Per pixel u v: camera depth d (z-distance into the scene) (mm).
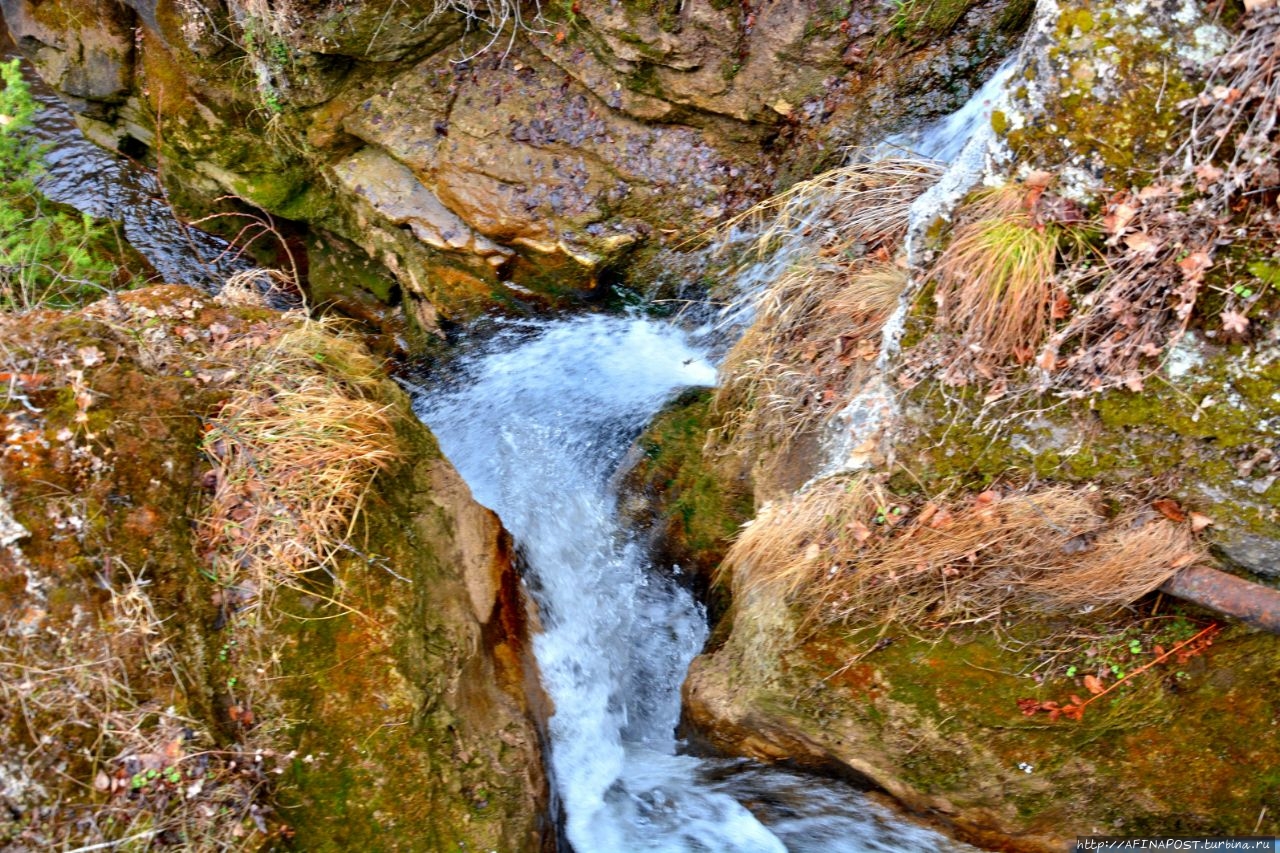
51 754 2613
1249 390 2848
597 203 4914
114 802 2645
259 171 5723
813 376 3965
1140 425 3039
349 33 4906
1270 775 3090
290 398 3373
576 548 4930
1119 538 3154
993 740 3227
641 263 5035
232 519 3111
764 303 4316
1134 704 3164
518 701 3566
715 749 4012
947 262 3164
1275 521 2938
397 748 2990
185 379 3297
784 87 4680
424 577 3361
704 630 4609
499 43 4949
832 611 3449
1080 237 2922
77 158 6680
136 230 6445
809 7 4516
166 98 5609
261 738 2889
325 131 5258
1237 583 2998
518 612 4016
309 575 3115
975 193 3133
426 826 2971
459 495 3824
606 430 5266
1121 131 2799
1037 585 3256
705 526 4523
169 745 2732
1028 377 3135
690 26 4559
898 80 4543
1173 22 2680
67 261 5070
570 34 4793
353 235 5723
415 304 5602
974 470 3344
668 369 5301
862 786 3617
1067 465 3189
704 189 4867
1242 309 2791
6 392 2838
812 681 3410
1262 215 2707
